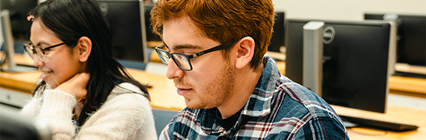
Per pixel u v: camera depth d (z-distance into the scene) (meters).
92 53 1.29
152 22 0.79
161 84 2.65
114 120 1.23
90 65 1.30
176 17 0.71
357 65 1.77
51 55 1.23
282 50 3.49
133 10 2.51
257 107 0.78
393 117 1.94
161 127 1.53
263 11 0.74
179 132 0.95
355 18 4.77
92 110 1.28
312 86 1.82
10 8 2.98
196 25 0.70
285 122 0.75
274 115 0.78
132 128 1.26
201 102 0.76
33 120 0.27
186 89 0.76
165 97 2.32
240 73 0.77
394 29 2.54
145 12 3.00
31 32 1.24
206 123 0.88
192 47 0.71
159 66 4.11
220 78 0.74
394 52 2.63
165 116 1.55
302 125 0.73
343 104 1.86
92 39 1.27
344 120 1.93
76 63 1.28
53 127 1.17
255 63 0.78
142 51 2.57
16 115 0.27
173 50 0.74
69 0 1.23
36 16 1.23
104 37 1.30
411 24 2.54
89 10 1.25
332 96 1.88
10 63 3.03
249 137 0.79
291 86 0.80
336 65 1.83
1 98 2.86
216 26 0.70
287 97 0.78
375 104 1.76
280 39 3.10
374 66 1.72
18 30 3.01
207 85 0.74
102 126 1.22
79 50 1.26
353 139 1.72
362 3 4.70
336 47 1.81
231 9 0.70
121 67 1.37
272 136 0.75
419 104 3.17
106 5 2.58
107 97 1.30
